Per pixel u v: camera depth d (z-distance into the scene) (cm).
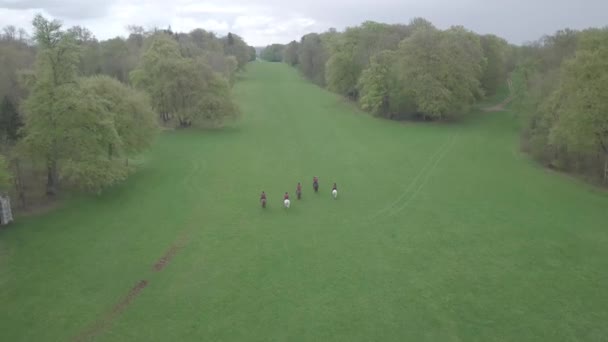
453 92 9488
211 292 3172
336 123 9681
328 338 2703
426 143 7812
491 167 6331
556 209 4734
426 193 5259
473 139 8125
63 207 4603
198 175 5888
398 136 8394
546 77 6975
